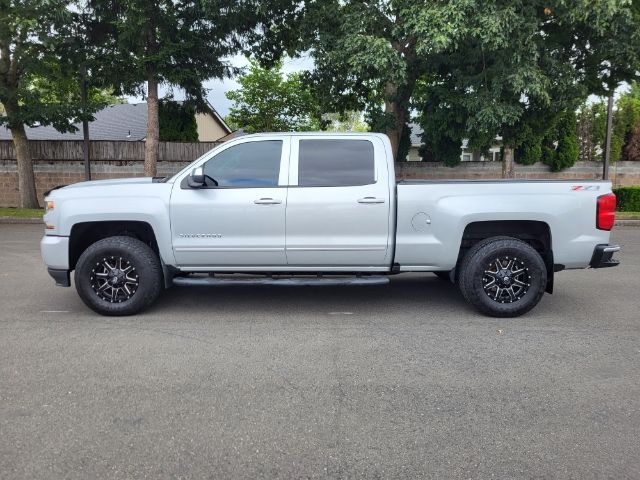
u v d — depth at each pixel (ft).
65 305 21.06
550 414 11.93
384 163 19.36
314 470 9.76
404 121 55.11
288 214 19.03
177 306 20.98
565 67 43.06
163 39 49.49
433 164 64.03
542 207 18.97
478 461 10.05
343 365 14.76
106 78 52.44
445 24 36.55
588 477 9.55
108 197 19.17
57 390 13.03
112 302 19.42
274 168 19.40
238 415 11.82
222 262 19.48
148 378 13.80
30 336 17.15
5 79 54.85
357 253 19.31
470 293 19.21
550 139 63.72
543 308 20.97
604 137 64.85
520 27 38.50
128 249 19.07
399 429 11.24
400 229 19.20
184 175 19.33
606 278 26.89
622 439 10.85
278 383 13.53
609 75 49.16
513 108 41.81
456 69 44.42
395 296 22.74
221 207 19.01
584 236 19.17
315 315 19.77
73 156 65.10
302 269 19.65
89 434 10.94
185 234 19.17
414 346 16.34
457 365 14.80
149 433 11.02
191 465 9.89
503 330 17.98
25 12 46.29
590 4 37.83
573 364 14.90
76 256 20.42
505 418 11.74
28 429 11.13
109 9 50.14
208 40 51.83
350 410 12.08
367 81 44.14
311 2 47.34
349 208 19.04
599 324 18.76
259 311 20.30
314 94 52.70
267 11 48.67
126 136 82.79
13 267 28.89
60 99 65.16
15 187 64.95
